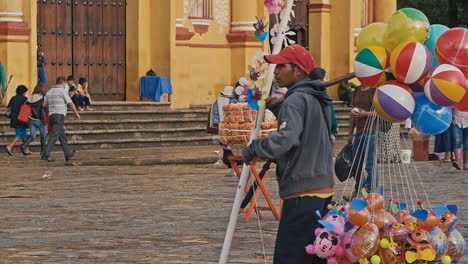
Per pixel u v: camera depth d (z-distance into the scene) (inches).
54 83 1520.7
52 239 582.9
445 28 385.4
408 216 366.9
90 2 1551.4
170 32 1577.3
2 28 1396.4
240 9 1662.2
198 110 1482.5
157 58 1589.6
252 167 644.1
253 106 392.8
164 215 683.4
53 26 1519.4
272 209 652.1
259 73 393.4
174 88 1585.9
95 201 764.0
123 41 1581.0
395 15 376.5
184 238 586.9
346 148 436.5
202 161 1157.1
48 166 1085.8
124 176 976.3
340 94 1683.1
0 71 1354.6
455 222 369.7
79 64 1544.0
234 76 1674.5
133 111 1411.2
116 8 1576.0
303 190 362.9
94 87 1557.6
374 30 379.6
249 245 563.5
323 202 365.7
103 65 1565.0
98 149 1321.4
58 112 1118.4
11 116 1194.0
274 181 917.2
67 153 1122.7
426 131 385.4
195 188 860.0
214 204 744.3
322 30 1793.8
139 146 1359.5
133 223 645.9
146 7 1585.9
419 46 367.9
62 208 721.0
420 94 382.0
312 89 363.6
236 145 646.5
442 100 370.6
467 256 534.6
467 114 1016.9
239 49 1664.6
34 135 1194.0
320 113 362.6
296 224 363.9
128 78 1581.0
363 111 703.7
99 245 563.2
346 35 1793.8
